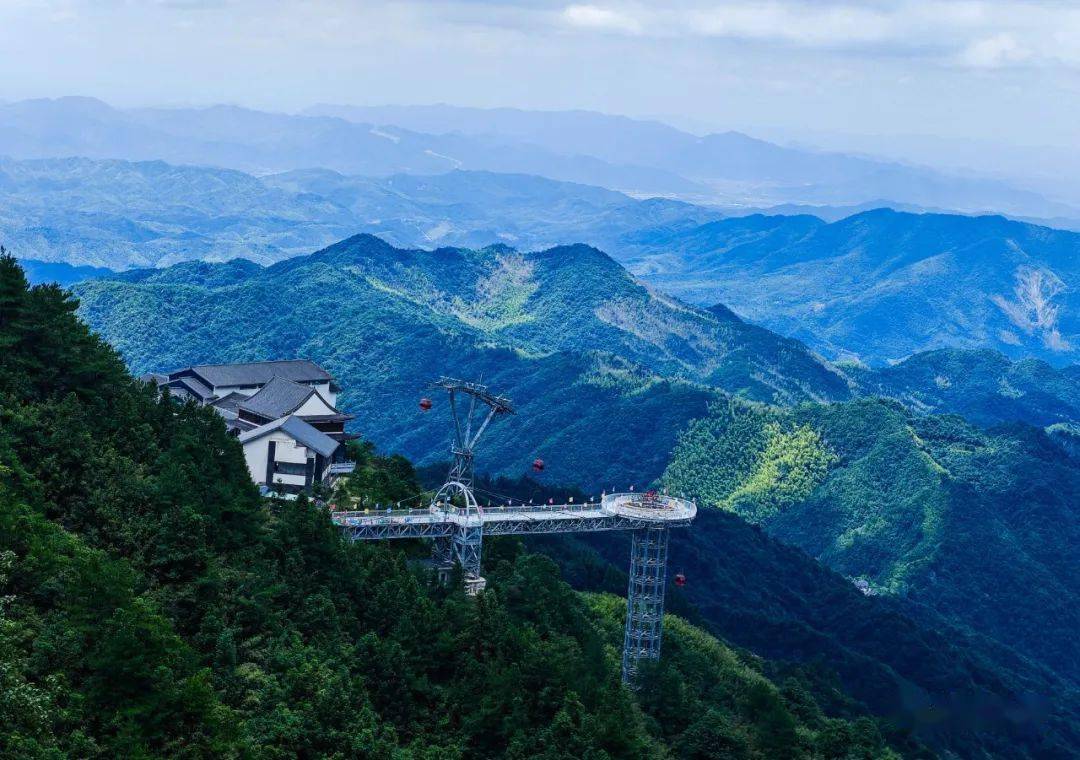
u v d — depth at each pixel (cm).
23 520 11162
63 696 9512
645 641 17700
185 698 9819
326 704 11119
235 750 9900
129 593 10362
